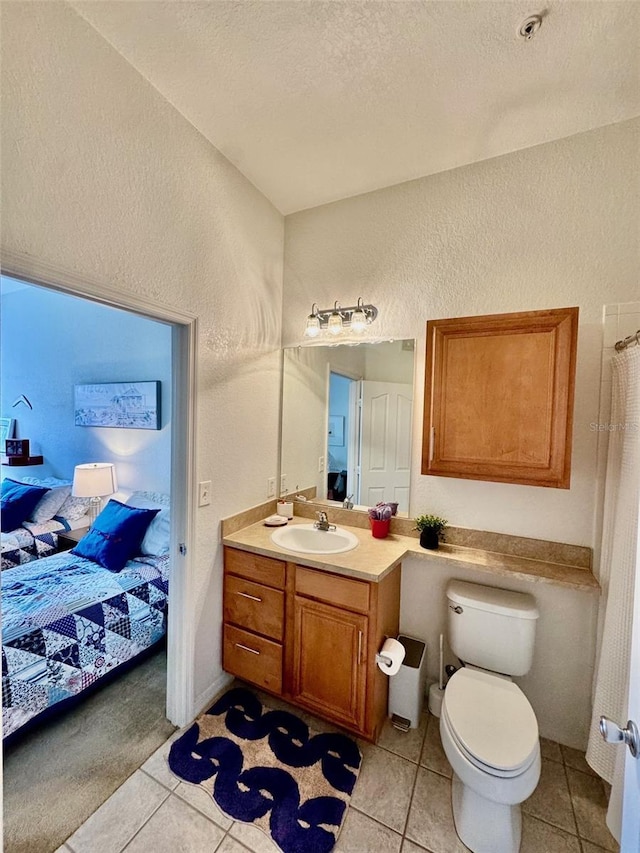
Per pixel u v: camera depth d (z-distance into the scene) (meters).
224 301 1.85
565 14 1.13
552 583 1.52
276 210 2.24
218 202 1.78
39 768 1.48
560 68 1.30
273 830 1.29
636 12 1.11
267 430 2.25
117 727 1.69
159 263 1.48
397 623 1.95
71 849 1.22
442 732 1.36
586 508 1.62
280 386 2.34
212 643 1.87
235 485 1.99
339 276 2.16
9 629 1.62
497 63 1.30
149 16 1.16
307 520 2.23
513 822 1.24
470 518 1.86
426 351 1.67
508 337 1.52
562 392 1.43
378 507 1.99
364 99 1.46
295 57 1.29
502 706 1.37
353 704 1.62
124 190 1.33
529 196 1.71
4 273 1.04
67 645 1.71
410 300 1.98
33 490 3.05
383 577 1.56
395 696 1.77
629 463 1.27
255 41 1.24
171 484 1.72
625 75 1.32
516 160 1.73
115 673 1.96
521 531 1.75
